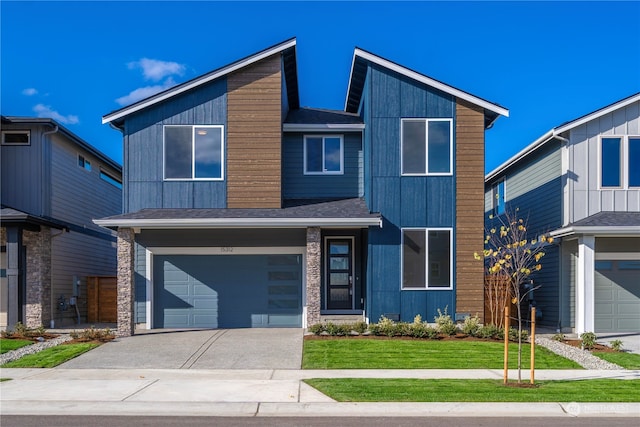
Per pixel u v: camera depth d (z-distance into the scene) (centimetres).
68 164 2047
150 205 1700
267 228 1720
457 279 1678
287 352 1328
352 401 905
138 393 960
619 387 1016
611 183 1762
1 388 998
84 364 1221
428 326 1630
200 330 1659
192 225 1553
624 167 1759
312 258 1578
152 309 1712
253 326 1723
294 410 866
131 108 1689
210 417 830
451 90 1695
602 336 1673
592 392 969
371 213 1666
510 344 1453
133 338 1514
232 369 1178
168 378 1089
